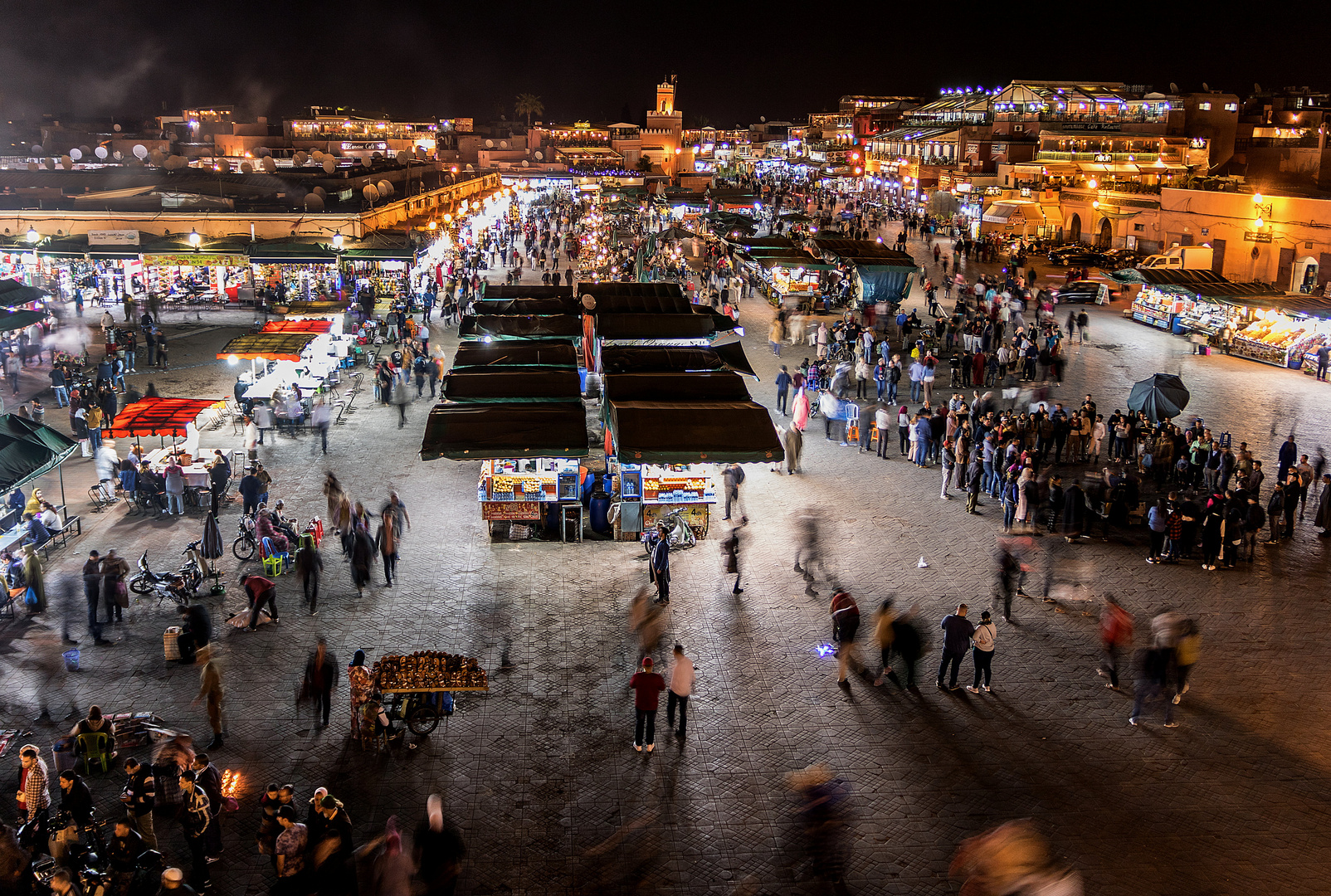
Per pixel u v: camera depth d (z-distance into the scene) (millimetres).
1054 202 67188
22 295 34000
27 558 16406
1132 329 43062
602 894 10289
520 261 55531
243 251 42094
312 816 10289
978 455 22109
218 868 10703
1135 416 24922
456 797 11820
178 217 44062
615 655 15219
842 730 13352
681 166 141250
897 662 15227
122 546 19203
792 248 48562
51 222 44250
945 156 90188
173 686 14234
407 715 12922
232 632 15789
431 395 31094
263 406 26938
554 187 99312
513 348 24188
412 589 17484
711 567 18625
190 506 21344
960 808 11742
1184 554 19453
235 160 69312
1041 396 28125
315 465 24156
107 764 12242
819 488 23172
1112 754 12867
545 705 13812
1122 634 14430
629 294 29656
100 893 9750
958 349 36781
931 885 10477
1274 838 11266
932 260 61344
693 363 23312
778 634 16016
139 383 31438
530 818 11453
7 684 14172
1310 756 12875
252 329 39531
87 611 16188
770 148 191000
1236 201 46969
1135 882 10539
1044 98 79062
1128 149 74625
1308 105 87500
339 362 33250
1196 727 13516
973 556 19219
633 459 18562
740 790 12039
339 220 44312
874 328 41000
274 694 14031
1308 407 29719
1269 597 17500
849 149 137500
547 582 17828
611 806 11703
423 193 59812
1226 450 21969
